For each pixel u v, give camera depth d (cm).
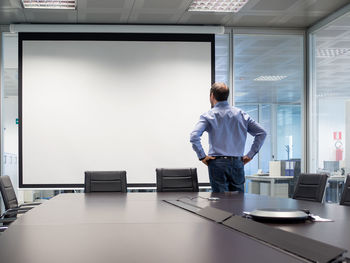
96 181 438
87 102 611
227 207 253
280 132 905
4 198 382
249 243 150
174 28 614
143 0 520
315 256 126
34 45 608
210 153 407
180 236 165
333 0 529
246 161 426
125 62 617
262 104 906
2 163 618
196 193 392
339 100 564
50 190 614
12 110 686
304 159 661
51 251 138
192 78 623
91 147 609
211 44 627
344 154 551
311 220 199
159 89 620
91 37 614
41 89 607
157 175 436
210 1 540
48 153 604
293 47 677
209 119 403
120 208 272
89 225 197
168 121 619
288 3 540
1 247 145
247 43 666
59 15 573
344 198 310
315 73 644
